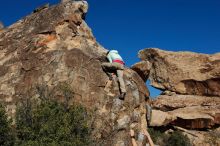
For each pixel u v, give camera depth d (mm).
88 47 16078
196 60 37031
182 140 28906
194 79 36188
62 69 14422
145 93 15867
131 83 15016
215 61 36188
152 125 30375
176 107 34469
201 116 32438
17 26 17078
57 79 14133
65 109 12844
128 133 13602
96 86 14242
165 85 37406
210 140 30281
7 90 14242
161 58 37906
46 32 15773
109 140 13188
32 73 14492
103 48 17031
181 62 37344
